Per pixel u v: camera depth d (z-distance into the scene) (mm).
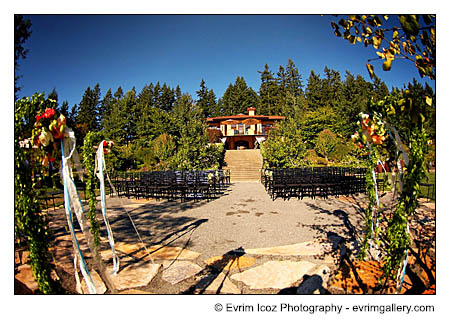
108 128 33500
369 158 3404
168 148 19234
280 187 8562
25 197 2135
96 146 3535
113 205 8508
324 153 23797
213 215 6664
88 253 4109
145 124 33844
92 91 47719
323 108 32656
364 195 9336
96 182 3588
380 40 1725
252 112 37938
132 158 21969
